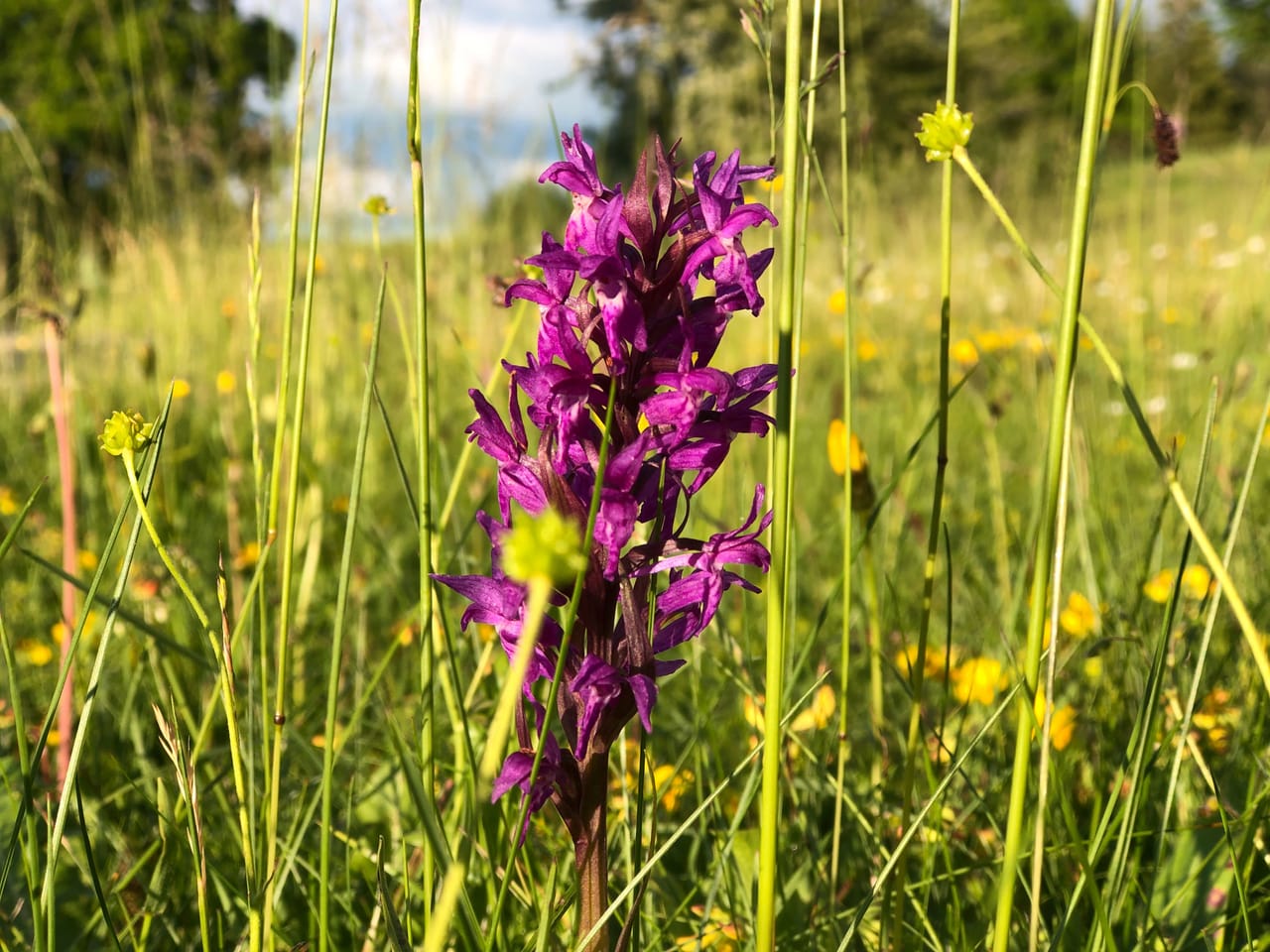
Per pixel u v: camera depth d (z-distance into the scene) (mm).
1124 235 1232
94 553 507
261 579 224
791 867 296
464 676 362
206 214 936
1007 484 650
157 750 367
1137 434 597
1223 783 292
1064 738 325
